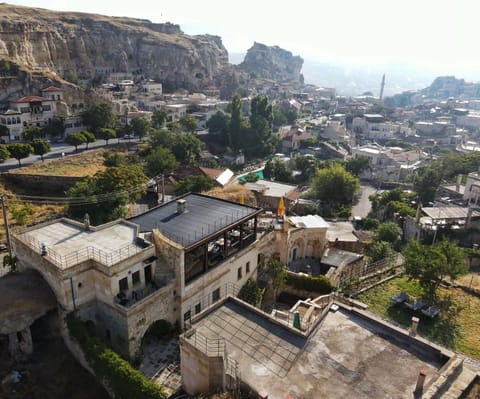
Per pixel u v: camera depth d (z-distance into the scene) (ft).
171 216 137.90
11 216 218.79
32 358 103.50
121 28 648.38
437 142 592.60
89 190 211.61
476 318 123.24
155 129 413.59
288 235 170.09
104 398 95.71
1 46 442.91
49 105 376.68
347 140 545.85
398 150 480.23
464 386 70.33
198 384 79.66
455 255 133.69
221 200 153.99
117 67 620.90
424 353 79.25
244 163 424.05
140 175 240.94
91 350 96.12
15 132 348.18
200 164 373.81
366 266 165.17
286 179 369.71
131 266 107.24
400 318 121.60
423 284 130.82
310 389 70.18
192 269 122.21
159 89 595.47
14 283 105.81
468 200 275.39
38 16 564.71
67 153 335.67
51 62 513.86
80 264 102.42
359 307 117.29
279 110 629.10
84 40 585.22
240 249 140.87
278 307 146.51
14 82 381.40
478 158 362.12
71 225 128.88
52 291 105.70
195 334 83.15
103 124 392.88
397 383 71.56
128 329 101.91
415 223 240.32
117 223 130.41
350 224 250.57
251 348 80.12
